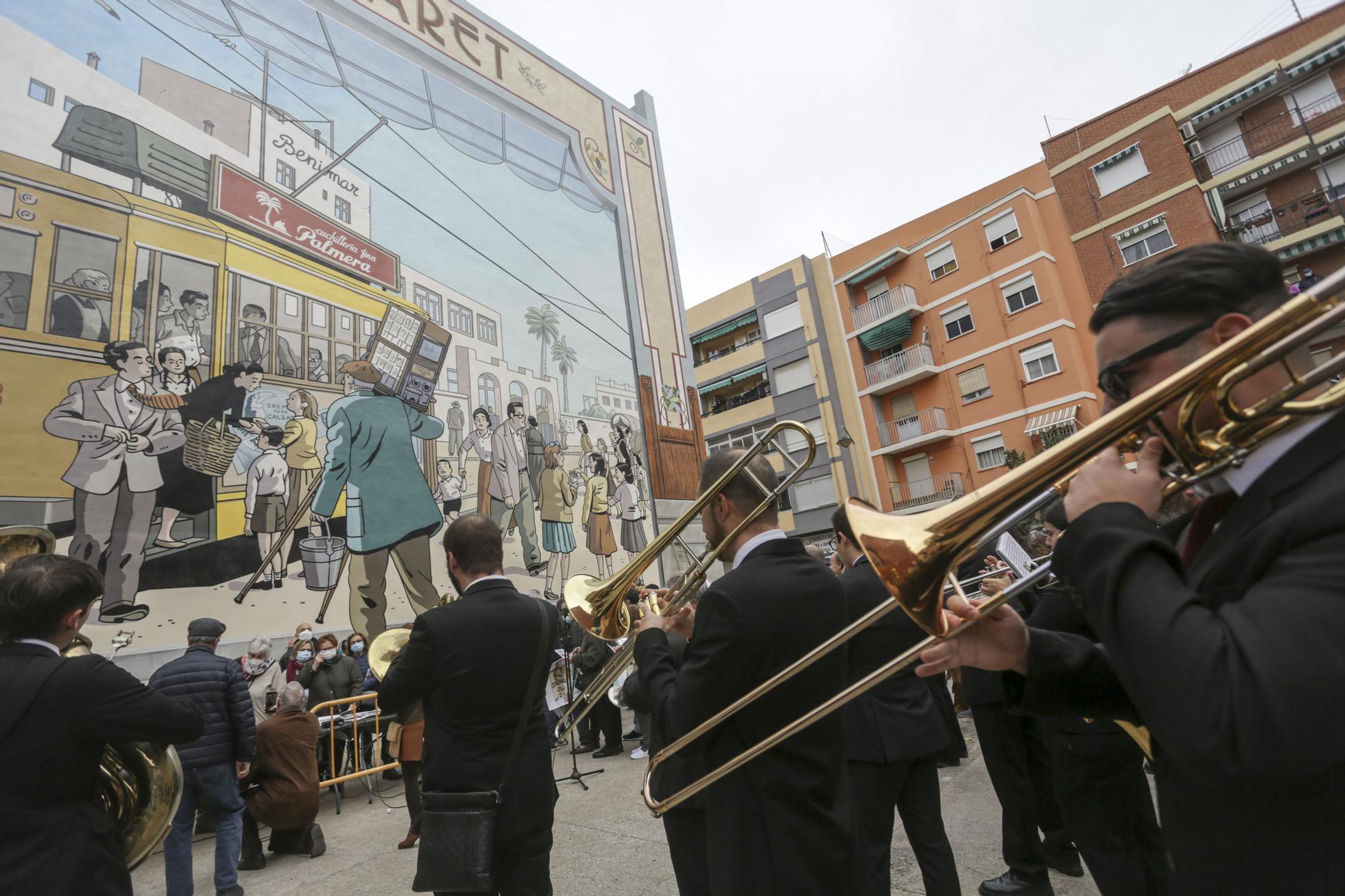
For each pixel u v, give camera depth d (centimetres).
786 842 167
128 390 710
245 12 922
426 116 1162
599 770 661
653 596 233
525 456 1161
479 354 1131
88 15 758
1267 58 1752
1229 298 81
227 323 804
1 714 177
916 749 256
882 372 2470
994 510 89
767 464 213
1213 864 73
